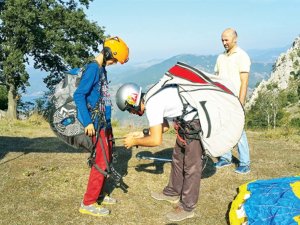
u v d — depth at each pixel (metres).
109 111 4.78
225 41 6.26
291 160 7.45
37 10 31.14
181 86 4.45
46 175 6.10
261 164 7.12
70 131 4.61
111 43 4.52
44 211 4.90
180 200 4.88
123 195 5.50
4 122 12.75
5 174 6.09
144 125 12.82
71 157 7.18
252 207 4.48
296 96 143.62
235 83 6.23
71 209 5.00
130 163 6.93
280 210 4.24
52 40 31.66
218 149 4.55
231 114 4.45
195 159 4.65
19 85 33.19
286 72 164.75
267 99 114.31
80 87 4.43
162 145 8.50
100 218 4.79
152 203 5.29
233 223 4.50
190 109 4.52
